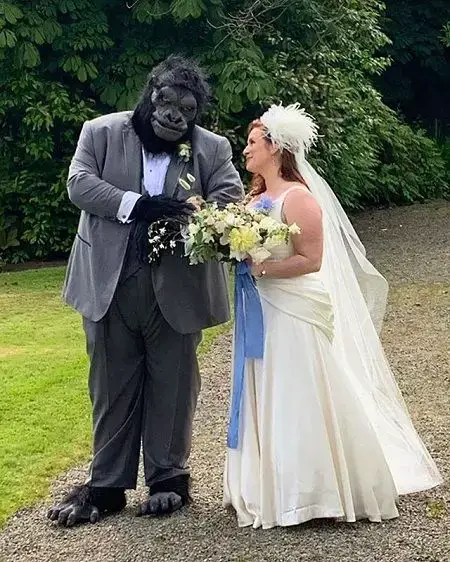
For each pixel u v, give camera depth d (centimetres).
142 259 400
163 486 426
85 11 1161
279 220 394
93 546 395
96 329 409
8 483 471
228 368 685
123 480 424
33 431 548
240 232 374
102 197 396
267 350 394
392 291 958
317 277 404
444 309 865
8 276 1097
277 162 405
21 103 1171
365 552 375
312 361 391
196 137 413
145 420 427
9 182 1210
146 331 412
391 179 1598
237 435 409
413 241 1279
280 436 391
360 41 1389
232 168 420
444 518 407
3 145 1228
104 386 416
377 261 1142
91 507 421
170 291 405
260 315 398
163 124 395
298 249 391
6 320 855
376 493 403
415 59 2091
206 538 394
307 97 1215
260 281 396
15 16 1102
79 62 1150
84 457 508
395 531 394
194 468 481
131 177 405
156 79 401
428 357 706
